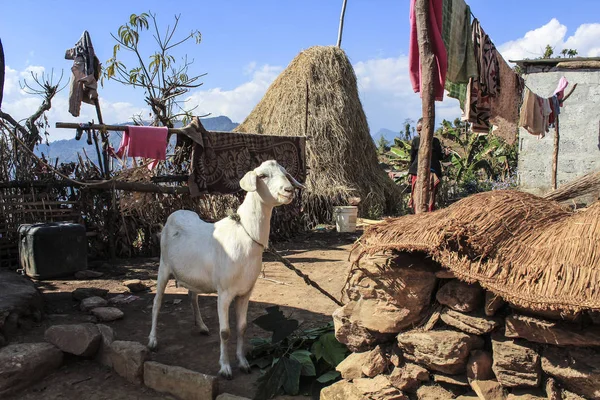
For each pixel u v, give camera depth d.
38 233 6.68
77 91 7.56
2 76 5.80
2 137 7.78
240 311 4.09
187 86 10.35
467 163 20.00
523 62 13.50
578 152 13.35
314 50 13.88
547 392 2.73
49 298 5.96
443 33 4.67
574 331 2.60
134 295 6.24
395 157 24.38
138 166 8.28
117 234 8.40
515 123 6.22
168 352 4.48
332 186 12.35
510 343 2.84
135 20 9.84
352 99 13.62
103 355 4.27
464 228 2.93
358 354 3.54
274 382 3.65
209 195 9.22
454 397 3.05
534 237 2.89
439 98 4.35
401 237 3.21
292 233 10.95
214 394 3.58
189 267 4.13
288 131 13.05
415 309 3.24
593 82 12.96
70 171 8.09
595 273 2.43
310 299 6.03
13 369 3.75
